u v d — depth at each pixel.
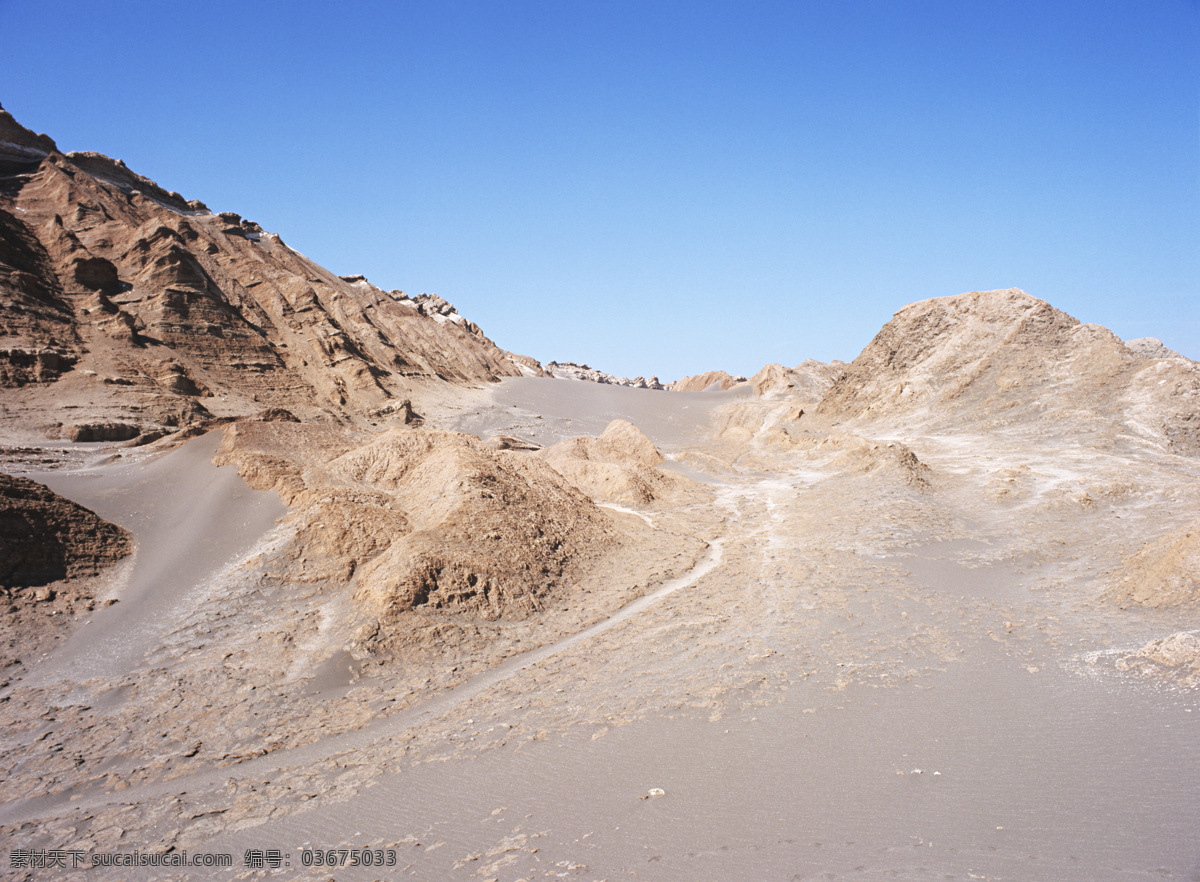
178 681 15.86
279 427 29.52
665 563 24.89
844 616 16.48
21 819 11.01
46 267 59.88
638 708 11.96
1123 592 15.98
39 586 19.45
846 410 66.88
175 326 62.53
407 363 88.50
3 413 40.66
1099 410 44.16
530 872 7.26
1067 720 9.77
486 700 13.88
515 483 26.88
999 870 6.37
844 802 8.04
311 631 18.05
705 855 7.19
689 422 85.94
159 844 9.17
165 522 23.62
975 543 23.84
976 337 61.19
